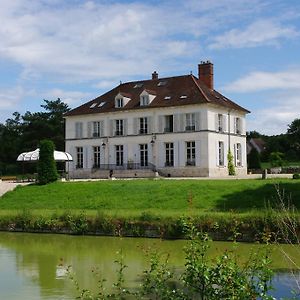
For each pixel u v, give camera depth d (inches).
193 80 1991.9
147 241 832.9
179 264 622.8
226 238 794.8
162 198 1136.2
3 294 518.3
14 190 1384.1
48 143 1448.1
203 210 975.0
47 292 524.1
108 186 1288.1
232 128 2015.3
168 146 1930.4
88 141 2107.5
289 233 706.8
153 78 2175.2
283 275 539.8
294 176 1352.1
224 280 344.5
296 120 3543.3
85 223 932.6
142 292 421.4
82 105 2185.0
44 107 3262.8
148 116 1968.5
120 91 2146.9
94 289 529.7
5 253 757.3
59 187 1352.1
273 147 3474.4
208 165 1835.6
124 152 2018.9
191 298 380.2
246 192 1074.1
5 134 3435.0
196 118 1863.9
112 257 709.9
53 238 898.7
